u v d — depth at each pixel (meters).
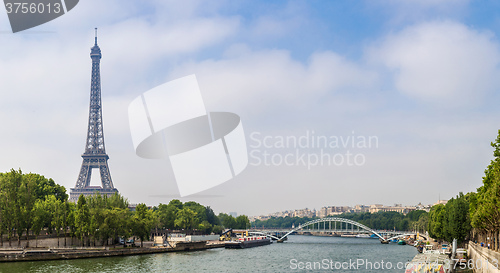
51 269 130.88
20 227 163.38
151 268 144.00
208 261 172.25
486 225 128.00
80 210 175.62
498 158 111.12
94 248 175.75
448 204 191.88
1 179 166.75
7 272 123.38
